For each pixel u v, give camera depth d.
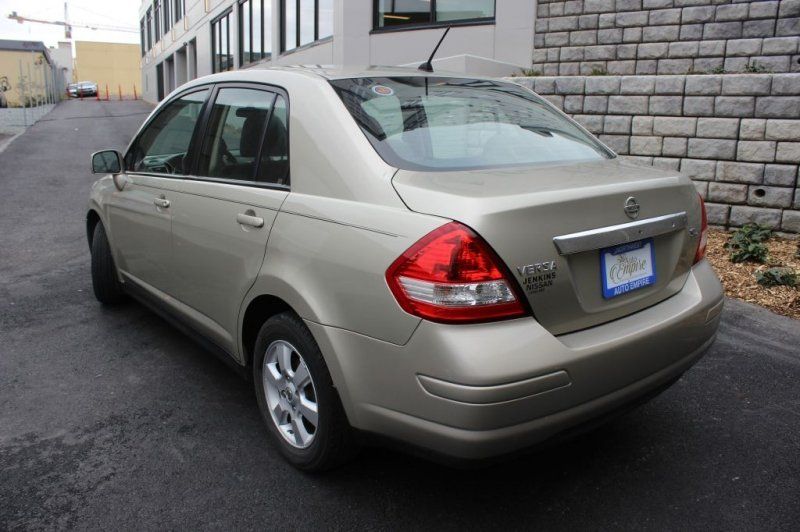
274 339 2.86
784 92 6.26
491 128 3.07
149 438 3.18
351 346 2.41
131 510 2.63
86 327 4.66
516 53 10.19
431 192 2.32
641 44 9.19
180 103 3.96
